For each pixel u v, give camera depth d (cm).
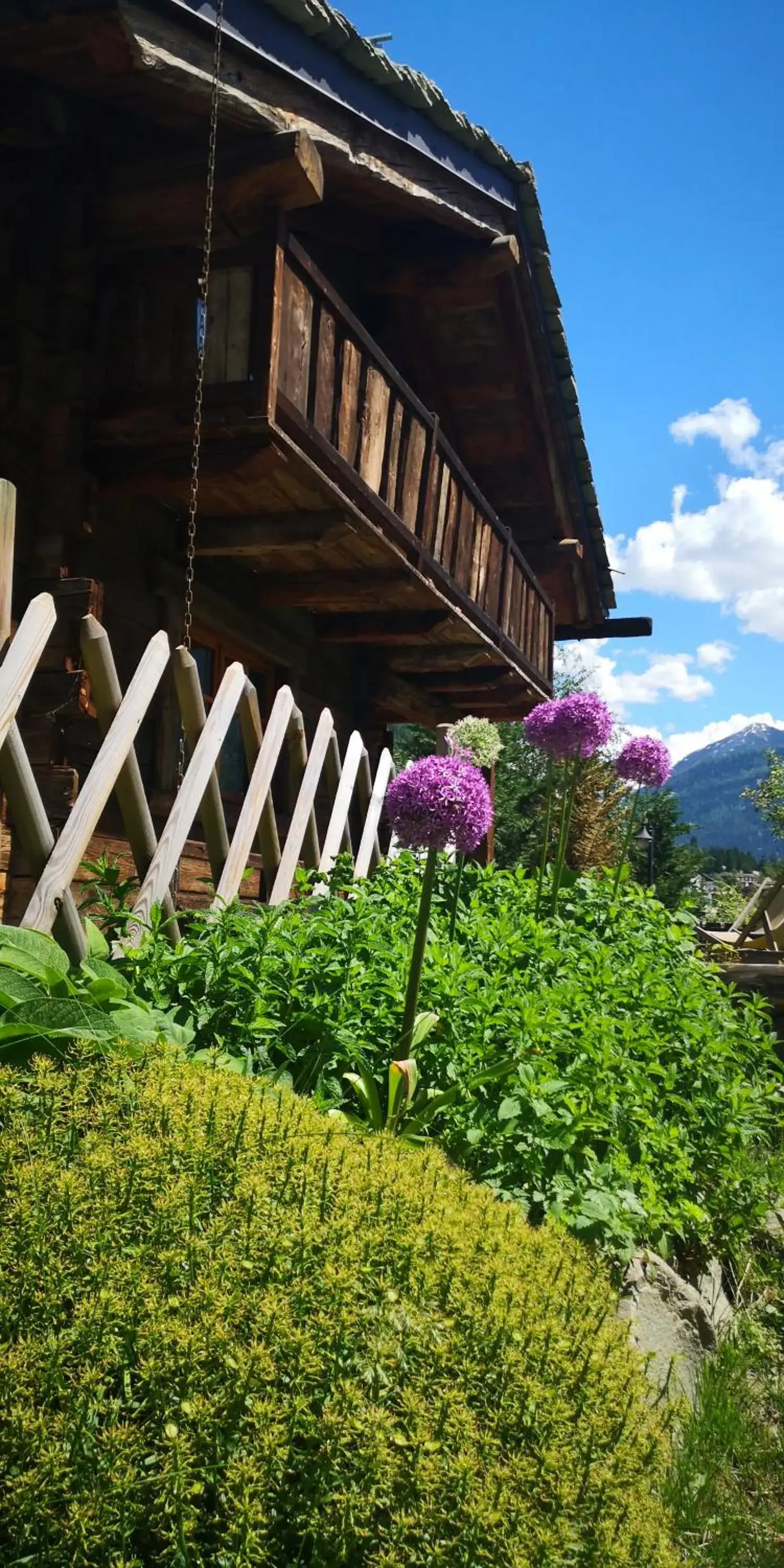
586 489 1347
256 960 362
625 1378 193
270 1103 239
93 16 486
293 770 572
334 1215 194
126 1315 162
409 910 491
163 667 443
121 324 608
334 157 685
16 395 581
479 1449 164
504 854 2562
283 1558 153
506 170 920
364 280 995
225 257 595
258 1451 152
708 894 3022
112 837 628
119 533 653
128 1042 241
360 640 972
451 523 930
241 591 817
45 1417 148
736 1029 549
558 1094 362
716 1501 278
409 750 2627
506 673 1154
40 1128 196
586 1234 318
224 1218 185
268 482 639
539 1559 153
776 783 3231
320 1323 168
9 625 357
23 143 582
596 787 2142
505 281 1043
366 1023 371
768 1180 530
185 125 580
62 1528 142
